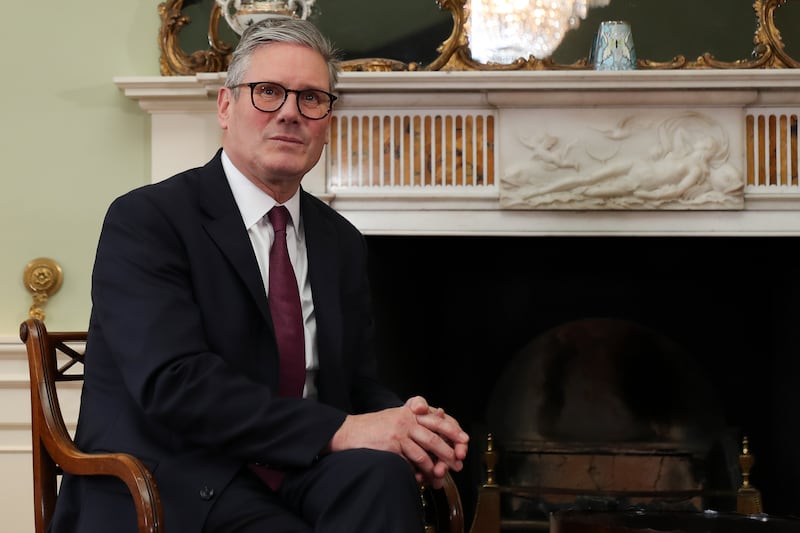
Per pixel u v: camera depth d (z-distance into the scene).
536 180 2.97
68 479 1.82
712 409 3.38
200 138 3.10
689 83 2.91
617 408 3.39
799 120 2.97
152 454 1.75
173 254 1.82
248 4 2.98
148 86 3.04
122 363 1.74
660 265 3.39
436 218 3.02
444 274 3.43
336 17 3.10
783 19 3.05
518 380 3.41
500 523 3.27
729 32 3.05
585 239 3.40
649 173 2.95
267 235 1.95
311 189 3.02
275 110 1.91
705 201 2.96
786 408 3.28
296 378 1.88
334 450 1.71
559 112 2.97
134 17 3.16
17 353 3.06
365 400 2.04
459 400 3.42
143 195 1.87
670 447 3.36
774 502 3.35
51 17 3.16
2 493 3.04
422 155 3.02
